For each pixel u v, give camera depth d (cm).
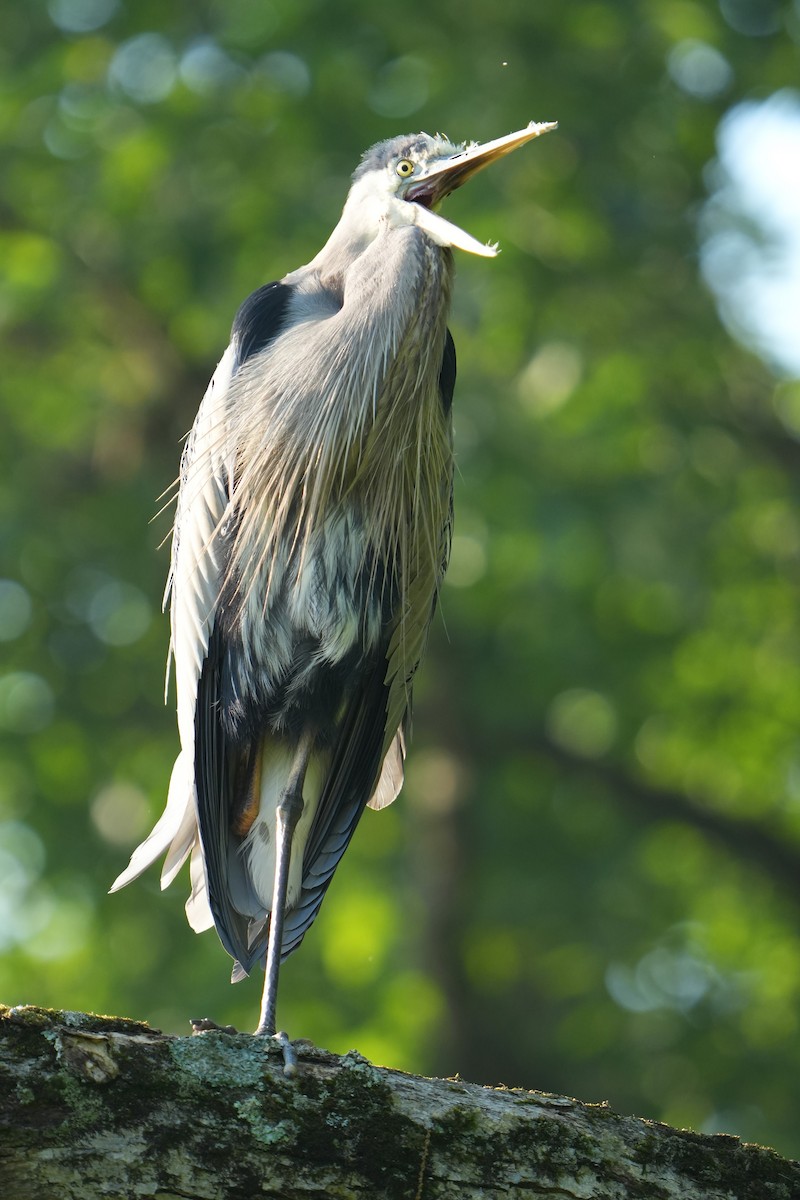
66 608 1577
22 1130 368
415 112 1410
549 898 1541
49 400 1591
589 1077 1580
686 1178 418
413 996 1492
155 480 1586
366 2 1427
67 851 1529
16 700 1565
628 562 1434
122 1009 1497
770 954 1647
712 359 1519
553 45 1440
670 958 1606
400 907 1538
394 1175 395
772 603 1583
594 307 1510
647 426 1498
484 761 1570
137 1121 378
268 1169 385
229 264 1437
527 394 1487
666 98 1445
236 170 1453
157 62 1477
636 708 1570
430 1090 409
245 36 1450
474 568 1430
